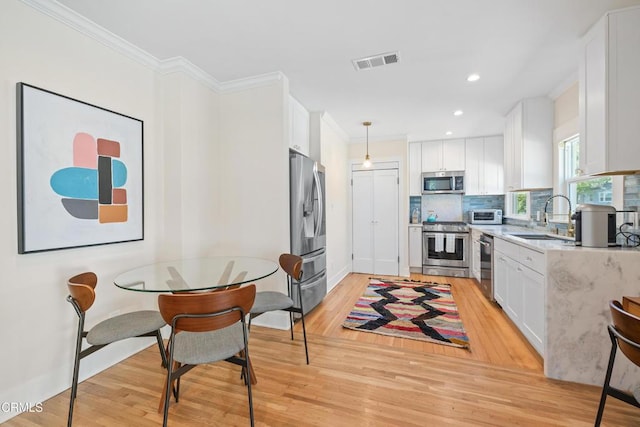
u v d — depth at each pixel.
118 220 2.19
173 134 2.54
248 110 2.89
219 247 2.97
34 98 1.69
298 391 1.85
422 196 5.87
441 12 1.88
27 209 1.66
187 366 1.55
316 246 3.40
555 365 1.97
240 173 2.93
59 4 1.78
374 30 2.09
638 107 1.84
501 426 1.54
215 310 1.41
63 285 1.86
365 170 5.24
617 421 1.57
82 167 1.95
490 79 2.87
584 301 1.90
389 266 5.13
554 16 1.93
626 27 1.84
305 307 3.11
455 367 2.12
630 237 2.09
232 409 1.69
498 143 5.05
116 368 2.13
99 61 2.08
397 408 1.69
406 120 4.21
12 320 1.63
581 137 2.18
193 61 2.54
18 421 1.60
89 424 1.57
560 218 3.17
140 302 2.40
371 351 2.37
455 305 3.49
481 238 4.02
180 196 2.52
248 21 1.98
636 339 1.13
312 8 1.84
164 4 1.79
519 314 2.64
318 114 3.79
